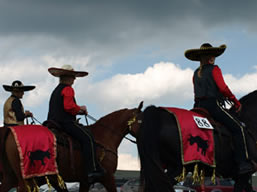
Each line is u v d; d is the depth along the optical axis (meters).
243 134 6.31
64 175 6.74
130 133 7.37
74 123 6.83
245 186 6.57
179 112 6.08
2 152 6.38
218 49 6.64
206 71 6.61
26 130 6.40
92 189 10.45
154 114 6.01
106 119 7.28
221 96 6.56
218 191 13.59
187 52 6.83
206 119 6.29
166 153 5.96
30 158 6.23
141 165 6.00
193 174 5.96
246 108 6.86
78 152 6.77
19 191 6.27
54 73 7.01
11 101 8.06
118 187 11.84
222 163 6.33
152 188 5.78
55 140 6.52
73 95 6.89
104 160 6.93
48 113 7.04
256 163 6.48
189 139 5.91
